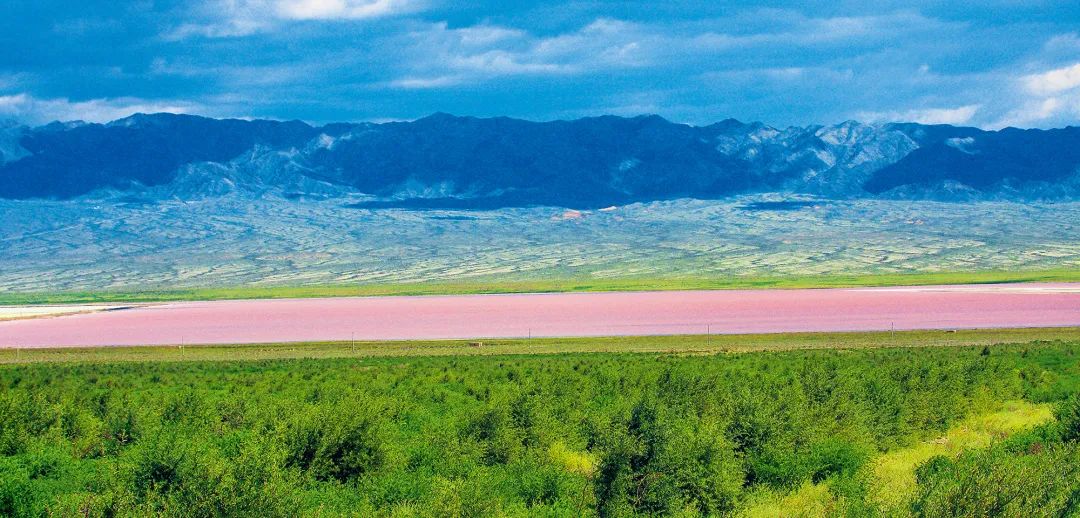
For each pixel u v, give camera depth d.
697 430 34.00
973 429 44.28
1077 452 32.56
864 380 52.81
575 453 37.69
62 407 45.31
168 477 28.48
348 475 33.75
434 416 47.66
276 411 41.12
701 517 29.66
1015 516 24.69
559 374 66.38
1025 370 67.06
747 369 73.94
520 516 27.64
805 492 31.86
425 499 28.56
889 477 32.94
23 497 29.69
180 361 105.19
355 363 96.00
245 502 26.33
